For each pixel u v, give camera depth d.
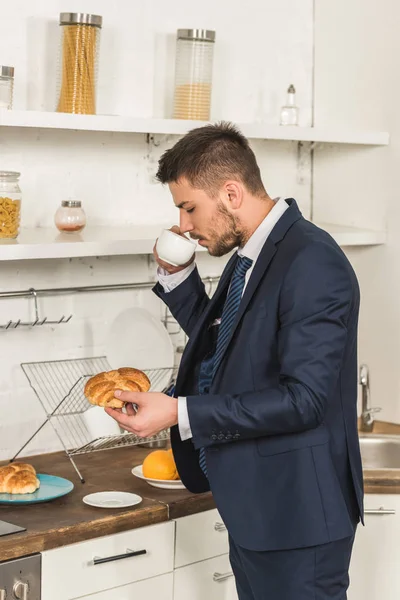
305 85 3.57
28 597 2.20
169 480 2.61
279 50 3.46
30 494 2.48
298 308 1.98
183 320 2.48
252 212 2.13
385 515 2.82
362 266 3.50
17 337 2.86
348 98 3.48
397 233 3.38
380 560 2.84
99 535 2.34
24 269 2.85
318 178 3.62
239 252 2.21
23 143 2.83
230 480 2.09
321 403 1.96
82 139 2.96
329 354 1.97
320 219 3.63
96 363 3.05
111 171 3.04
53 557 2.25
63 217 2.76
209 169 2.09
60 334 2.96
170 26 3.12
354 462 2.14
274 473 2.05
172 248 2.40
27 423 2.91
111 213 3.06
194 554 2.56
